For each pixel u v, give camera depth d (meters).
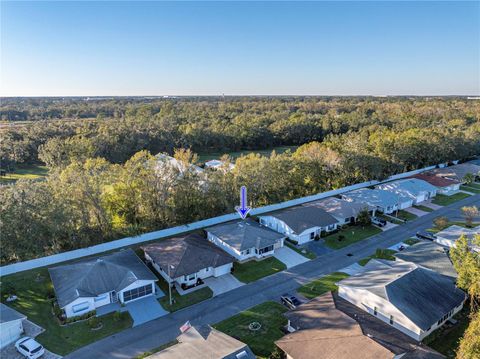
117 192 44.66
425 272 30.30
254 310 29.30
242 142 109.12
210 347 22.23
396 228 46.88
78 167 46.59
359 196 54.16
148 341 25.62
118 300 30.52
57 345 25.11
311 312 26.17
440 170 71.44
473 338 18.11
